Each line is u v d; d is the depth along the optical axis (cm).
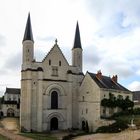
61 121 6375
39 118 6050
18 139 4338
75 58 6875
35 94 6134
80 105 6506
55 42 6588
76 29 7094
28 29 6366
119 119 5447
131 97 6781
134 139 3875
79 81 6712
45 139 4619
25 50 6241
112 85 6562
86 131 5991
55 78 6419
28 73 6088
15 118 9100
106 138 4309
